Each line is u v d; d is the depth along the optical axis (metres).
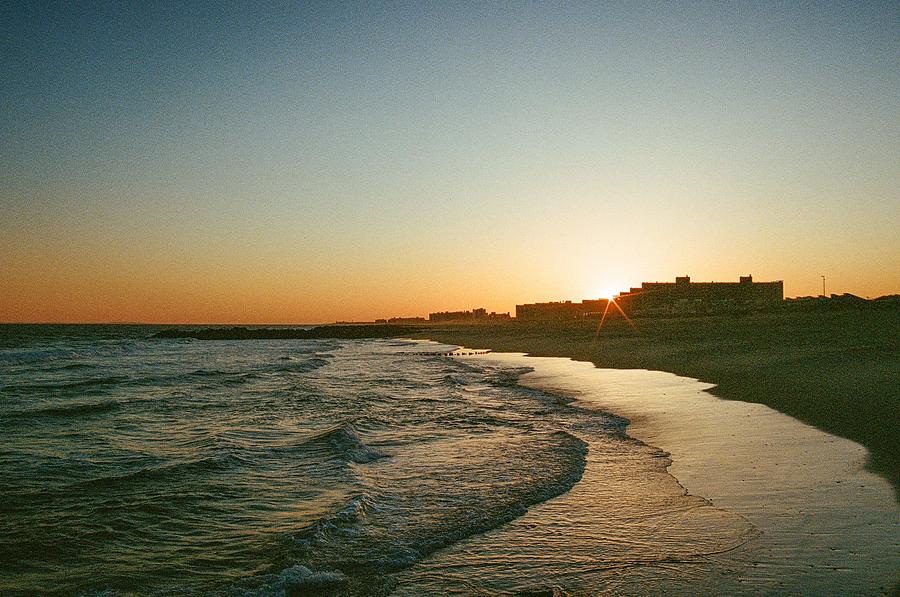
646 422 15.30
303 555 6.91
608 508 8.46
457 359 47.22
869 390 15.96
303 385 26.53
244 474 10.82
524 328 122.88
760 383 19.78
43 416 18.14
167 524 8.18
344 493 9.52
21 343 77.25
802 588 5.60
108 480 10.41
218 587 6.16
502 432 14.76
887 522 7.09
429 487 9.87
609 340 58.78
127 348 69.12
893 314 58.97
